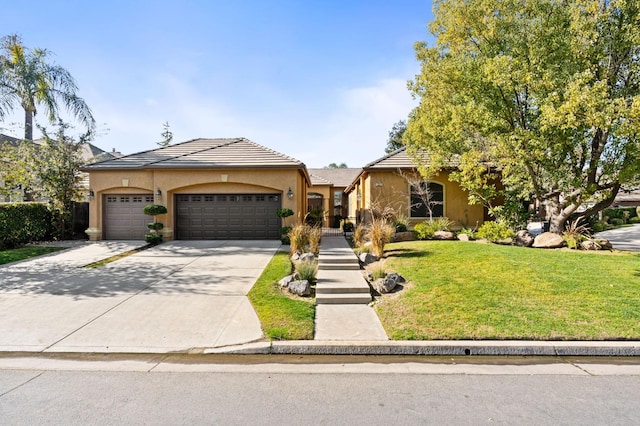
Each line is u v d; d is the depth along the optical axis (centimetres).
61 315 613
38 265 1036
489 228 1298
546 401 355
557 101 1012
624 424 315
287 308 636
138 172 1608
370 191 1705
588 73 946
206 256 1170
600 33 1067
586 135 1127
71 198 1712
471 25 1191
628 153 1038
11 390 377
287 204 1566
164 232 1555
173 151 1789
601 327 532
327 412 332
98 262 1077
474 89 1175
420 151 1641
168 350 483
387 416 326
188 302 682
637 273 799
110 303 676
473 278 773
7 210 1366
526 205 1691
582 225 1350
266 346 488
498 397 363
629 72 1066
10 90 1398
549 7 1100
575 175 1172
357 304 682
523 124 1195
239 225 1616
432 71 1245
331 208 3091
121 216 1647
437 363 455
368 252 1047
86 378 406
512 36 1139
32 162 1623
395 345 488
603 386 389
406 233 1393
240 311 632
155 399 357
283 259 1090
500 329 529
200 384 391
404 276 818
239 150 1744
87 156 2200
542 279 757
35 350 483
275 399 357
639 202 3225
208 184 1588
